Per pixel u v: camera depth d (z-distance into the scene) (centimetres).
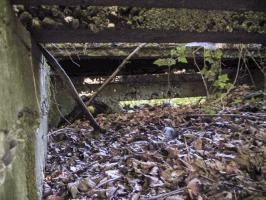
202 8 244
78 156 444
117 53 530
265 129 478
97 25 252
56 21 245
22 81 213
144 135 495
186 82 659
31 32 251
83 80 614
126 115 602
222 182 339
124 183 352
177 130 503
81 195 338
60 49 507
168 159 399
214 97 629
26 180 215
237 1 236
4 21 182
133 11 254
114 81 629
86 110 461
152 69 628
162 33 269
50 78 546
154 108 648
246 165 372
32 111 237
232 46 557
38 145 286
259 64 602
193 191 323
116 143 475
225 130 485
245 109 570
